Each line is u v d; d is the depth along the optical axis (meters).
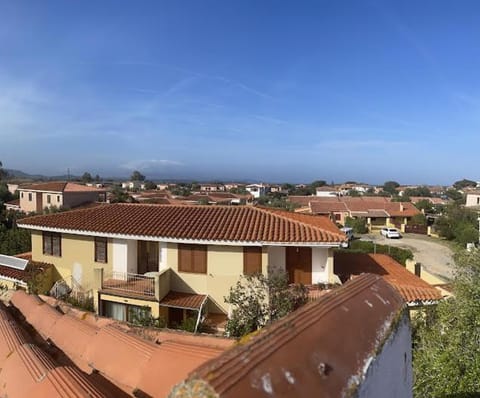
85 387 3.41
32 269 18.59
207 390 1.64
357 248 35.50
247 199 84.88
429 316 11.02
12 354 4.46
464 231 45.03
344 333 2.64
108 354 4.50
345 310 3.00
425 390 7.73
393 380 3.09
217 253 15.87
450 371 7.50
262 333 2.29
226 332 11.95
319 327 2.55
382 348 2.84
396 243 50.00
